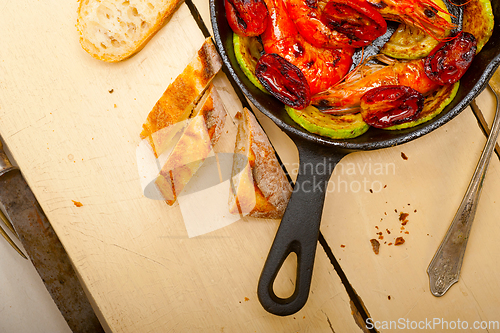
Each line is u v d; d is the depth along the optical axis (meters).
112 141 0.41
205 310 0.42
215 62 0.39
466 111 0.41
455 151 0.41
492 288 0.41
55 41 0.41
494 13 0.36
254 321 0.42
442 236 0.41
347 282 0.42
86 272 0.42
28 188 0.41
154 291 0.42
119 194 0.42
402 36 0.38
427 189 0.41
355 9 0.35
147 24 0.40
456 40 0.36
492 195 0.41
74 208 0.42
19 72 0.41
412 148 0.41
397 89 0.36
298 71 0.35
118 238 0.42
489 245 0.41
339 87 0.38
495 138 0.40
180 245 0.42
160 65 0.41
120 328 0.42
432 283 0.41
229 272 0.42
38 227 0.41
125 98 0.41
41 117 0.41
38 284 0.43
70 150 0.41
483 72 0.36
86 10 0.39
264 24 0.37
